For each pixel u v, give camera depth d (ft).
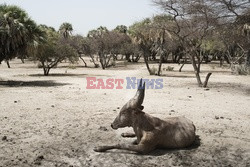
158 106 40.14
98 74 104.22
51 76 94.12
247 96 52.37
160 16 84.74
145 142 20.42
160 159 19.95
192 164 19.30
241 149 22.29
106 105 40.60
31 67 142.72
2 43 67.97
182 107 39.63
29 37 71.72
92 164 19.07
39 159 19.72
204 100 46.68
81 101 43.96
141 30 103.86
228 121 31.35
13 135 25.21
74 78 86.48
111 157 20.24
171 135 21.40
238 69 110.52
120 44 184.03
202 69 145.07
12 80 79.15
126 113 20.90
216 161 19.89
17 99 45.42
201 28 67.00
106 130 26.96
